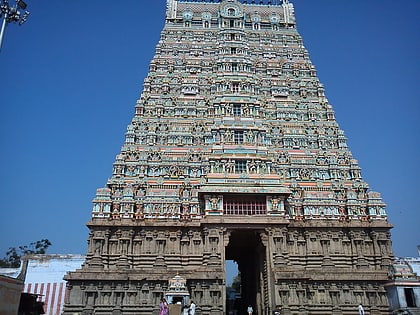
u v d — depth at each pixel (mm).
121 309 51250
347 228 58562
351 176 63531
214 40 77875
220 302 51375
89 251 54562
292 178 62719
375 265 56812
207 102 69000
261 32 80375
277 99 71188
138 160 61812
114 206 58031
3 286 34312
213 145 62938
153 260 55094
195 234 56688
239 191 56812
